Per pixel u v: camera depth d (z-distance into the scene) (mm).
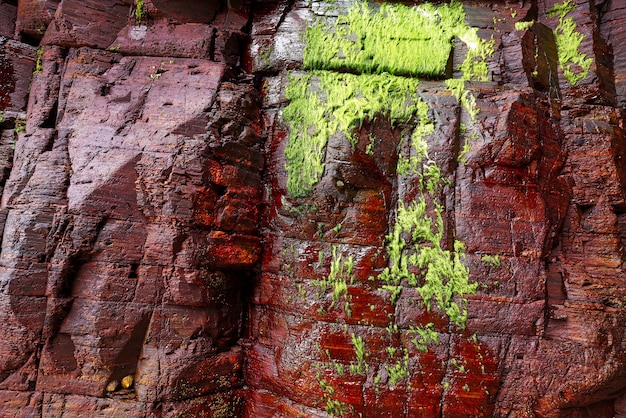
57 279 4773
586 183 5512
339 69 5801
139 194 5070
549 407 4754
